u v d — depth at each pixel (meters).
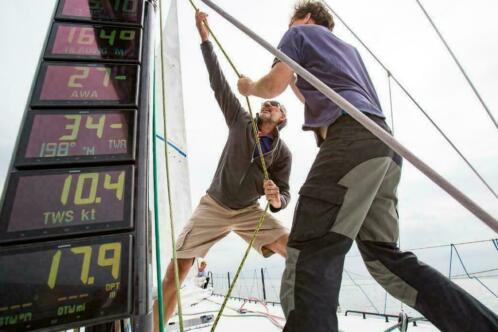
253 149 2.18
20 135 0.81
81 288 0.67
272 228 2.14
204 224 2.11
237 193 2.12
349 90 1.09
